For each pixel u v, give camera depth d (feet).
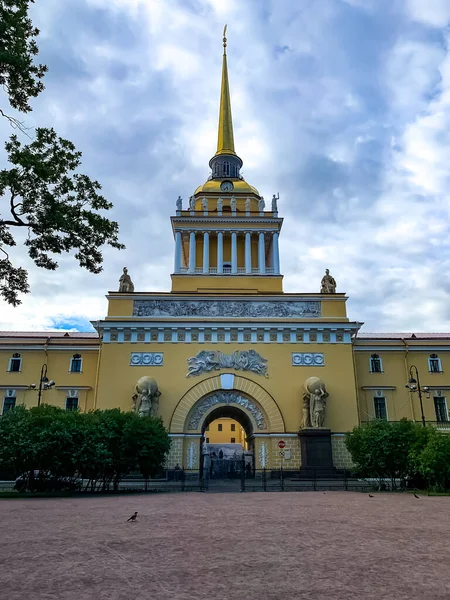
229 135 185.68
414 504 57.98
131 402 117.08
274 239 150.20
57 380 133.28
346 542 32.01
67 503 60.44
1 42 58.54
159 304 126.21
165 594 20.47
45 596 20.17
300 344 123.24
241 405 119.14
